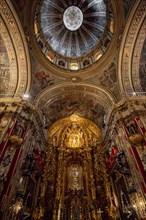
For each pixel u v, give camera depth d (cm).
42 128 1391
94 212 1062
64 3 1614
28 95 1250
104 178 1251
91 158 1430
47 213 1077
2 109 1084
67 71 1540
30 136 1116
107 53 1420
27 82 1319
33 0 1245
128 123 1042
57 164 1387
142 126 955
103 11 1534
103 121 1542
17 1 1130
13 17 1138
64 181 1288
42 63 1457
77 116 1688
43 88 1448
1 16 1120
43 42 1536
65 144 1562
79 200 1150
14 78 1324
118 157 973
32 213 1008
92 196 1162
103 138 1488
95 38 1675
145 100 1112
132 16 1159
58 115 1677
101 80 1480
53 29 1666
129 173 877
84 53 1728
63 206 1111
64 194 1201
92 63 1519
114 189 1153
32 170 1009
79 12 1680
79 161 1447
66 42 1767
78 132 1664
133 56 1297
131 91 1232
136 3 1103
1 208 679
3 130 951
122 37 1267
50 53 1608
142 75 1298
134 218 841
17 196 810
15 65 1315
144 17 1141
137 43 1256
